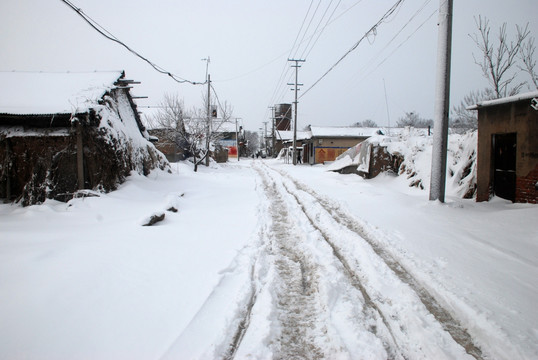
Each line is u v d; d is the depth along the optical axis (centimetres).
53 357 249
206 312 321
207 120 2189
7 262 414
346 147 3291
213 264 447
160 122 2262
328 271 418
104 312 317
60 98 961
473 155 1006
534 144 697
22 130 926
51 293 344
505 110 764
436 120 791
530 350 254
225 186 1384
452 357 252
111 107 1134
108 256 459
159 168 1428
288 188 1247
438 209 744
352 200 920
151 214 677
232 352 265
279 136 5697
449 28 762
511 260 441
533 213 621
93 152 902
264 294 356
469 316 305
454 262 434
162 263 447
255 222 700
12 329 281
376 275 402
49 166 891
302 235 588
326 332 293
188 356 252
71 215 717
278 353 265
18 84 1047
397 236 550
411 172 1249
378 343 270
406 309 323
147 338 276
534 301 330
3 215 764
